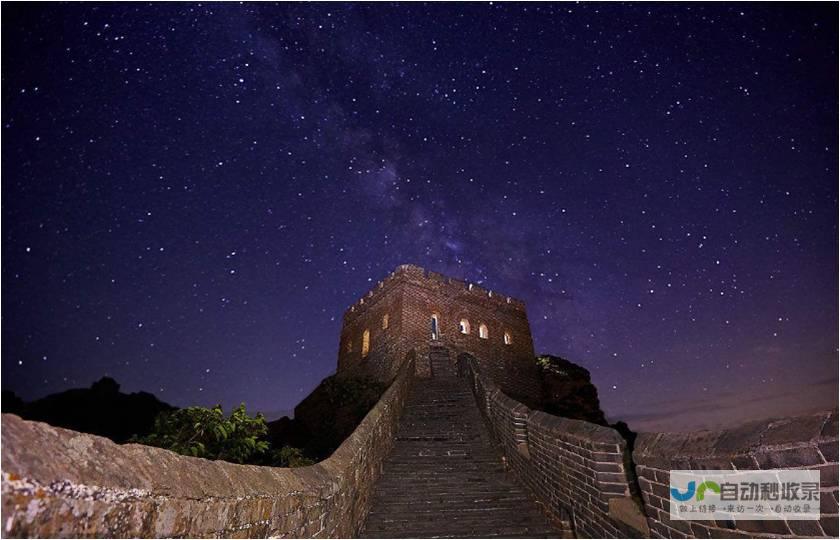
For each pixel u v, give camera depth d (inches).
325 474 186.1
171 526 76.2
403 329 914.7
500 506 289.3
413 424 494.0
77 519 56.5
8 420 56.8
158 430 269.7
